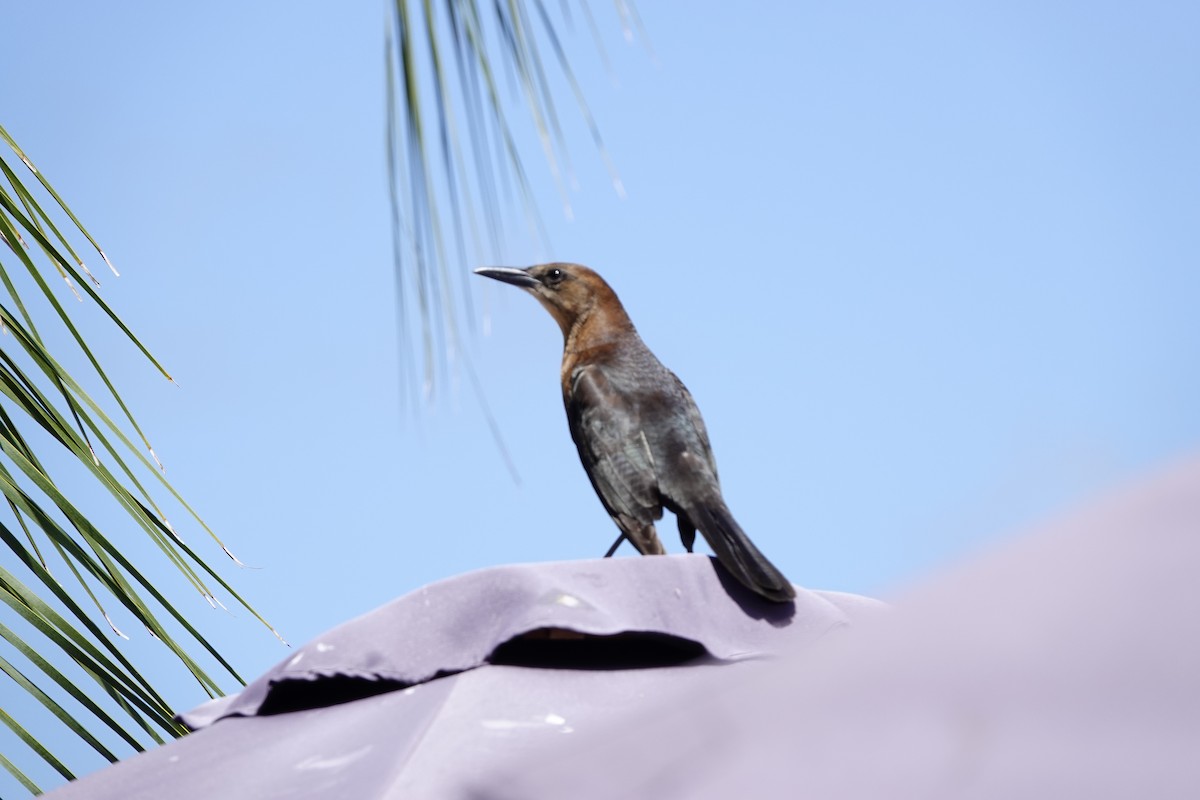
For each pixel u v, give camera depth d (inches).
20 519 205.3
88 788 176.6
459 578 202.5
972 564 79.3
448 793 146.9
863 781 68.5
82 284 227.0
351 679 191.2
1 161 227.9
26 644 201.8
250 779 166.4
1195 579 69.3
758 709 78.9
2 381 207.9
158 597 210.7
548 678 182.2
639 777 79.9
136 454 221.9
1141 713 63.8
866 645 77.9
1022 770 63.7
